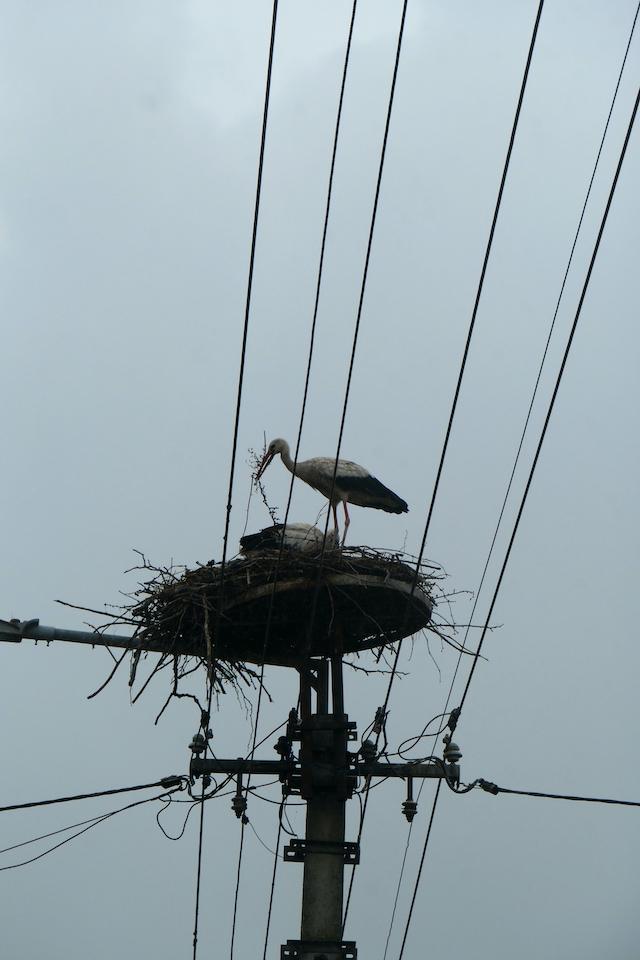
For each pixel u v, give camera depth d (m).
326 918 10.77
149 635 12.09
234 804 11.47
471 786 11.27
